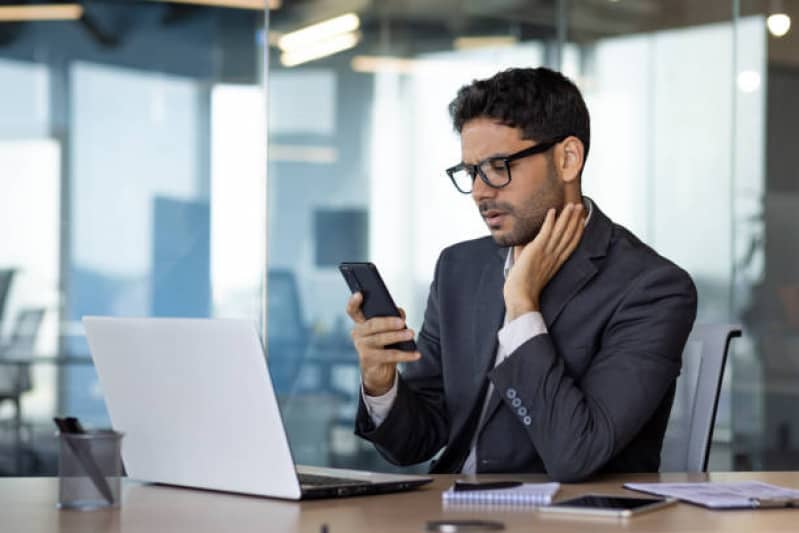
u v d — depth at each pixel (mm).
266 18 5191
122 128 5387
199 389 1955
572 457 2143
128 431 2123
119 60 5375
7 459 5402
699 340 2637
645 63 5125
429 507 1797
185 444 2023
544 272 2348
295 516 1722
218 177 5262
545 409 2180
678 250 5109
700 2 5129
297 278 5152
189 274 5301
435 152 5129
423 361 2678
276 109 5184
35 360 5398
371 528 1603
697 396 2600
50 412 5426
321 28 5176
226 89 5277
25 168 5383
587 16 5137
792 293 5125
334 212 5145
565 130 2414
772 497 1839
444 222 5113
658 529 1596
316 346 5145
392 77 5141
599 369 2293
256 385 1858
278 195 5180
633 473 2348
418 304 5102
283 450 1857
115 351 2088
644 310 2342
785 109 5141
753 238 5113
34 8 5410
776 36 5129
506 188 2398
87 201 5375
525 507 1795
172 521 1694
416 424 2496
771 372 5141
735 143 5117
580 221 2404
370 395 2441
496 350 2492
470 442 2500
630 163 5113
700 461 2555
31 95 5398
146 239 5348
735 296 5109
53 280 5387
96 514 1771
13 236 5371
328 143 5156
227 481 1956
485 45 5145
